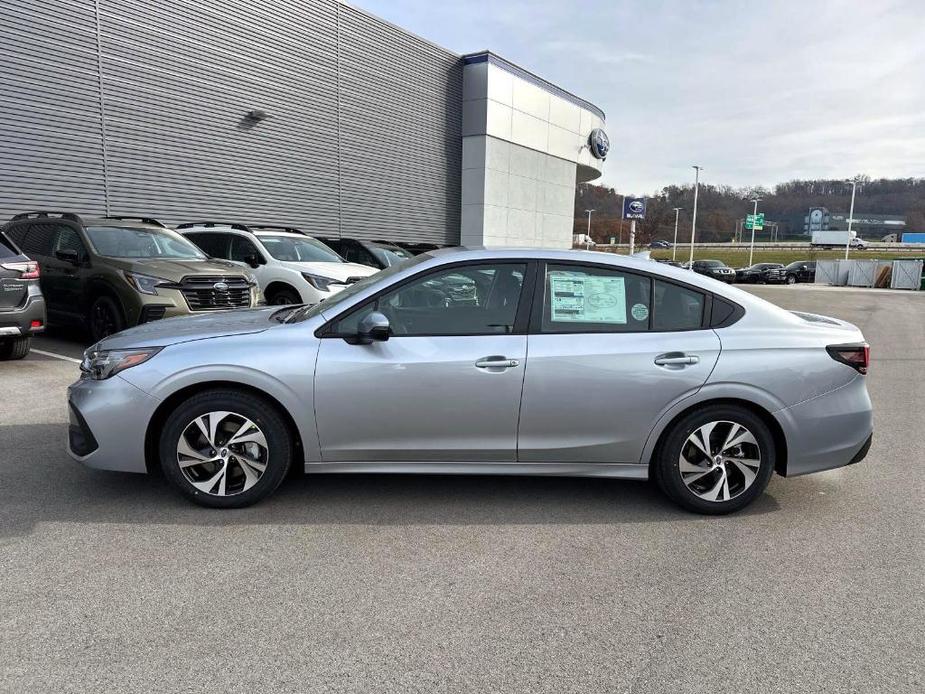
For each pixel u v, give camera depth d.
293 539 3.45
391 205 19.25
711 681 2.41
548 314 3.78
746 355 3.76
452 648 2.56
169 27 13.09
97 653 2.47
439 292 3.79
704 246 107.00
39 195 11.33
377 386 3.64
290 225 16.23
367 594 2.94
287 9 15.51
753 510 4.02
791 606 2.94
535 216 24.38
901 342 13.06
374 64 18.08
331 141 17.06
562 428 3.75
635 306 3.83
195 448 3.71
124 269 7.67
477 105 21.30
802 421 3.80
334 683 2.34
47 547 3.29
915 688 2.39
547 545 3.47
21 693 2.24
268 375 3.61
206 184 14.17
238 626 2.67
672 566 3.28
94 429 3.64
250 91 14.85
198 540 3.41
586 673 2.44
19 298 7.14
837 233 96.81
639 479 3.91
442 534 3.56
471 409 3.69
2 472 4.27
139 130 12.76
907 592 3.07
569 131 25.75
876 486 4.48
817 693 2.36
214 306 7.95
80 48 11.66
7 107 10.78
